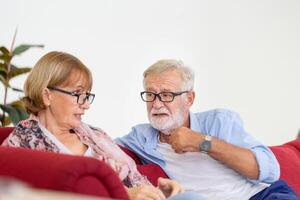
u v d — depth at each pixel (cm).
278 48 430
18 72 274
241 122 247
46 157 135
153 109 234
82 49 344
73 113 191
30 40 325
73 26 341
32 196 87
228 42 410
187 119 244
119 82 361
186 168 234
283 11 431
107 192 137
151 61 376
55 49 334
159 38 378
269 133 429
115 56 358
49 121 191
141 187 185
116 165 204
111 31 356
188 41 392
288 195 220
